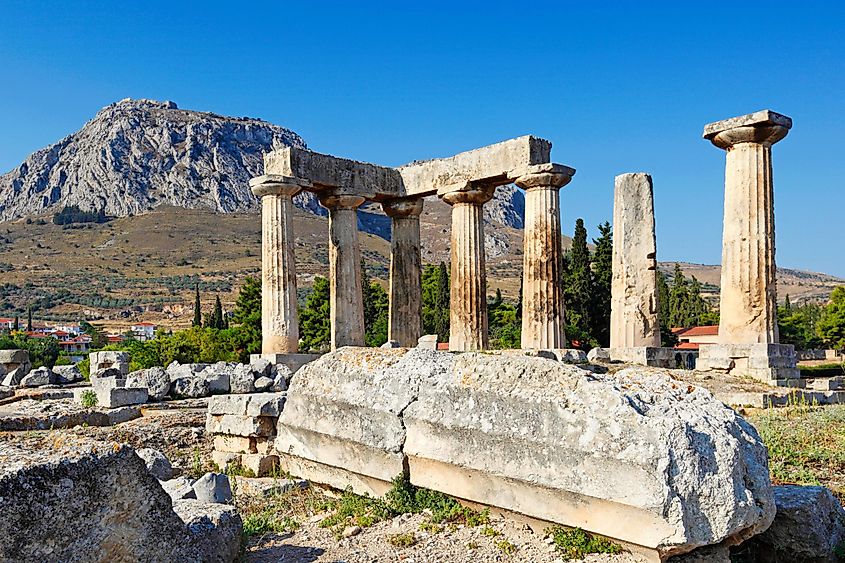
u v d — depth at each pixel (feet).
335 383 33.63
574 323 183.42
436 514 28.27
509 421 26.37
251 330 179.32
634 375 26.84
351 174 87.71
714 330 214.69
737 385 63.72
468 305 86.69
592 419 24.16
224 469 43.32
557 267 79.36
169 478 37.06
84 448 20.70
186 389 63.46
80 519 19.84
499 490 26.84
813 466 37.93
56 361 188.85
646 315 75.56
